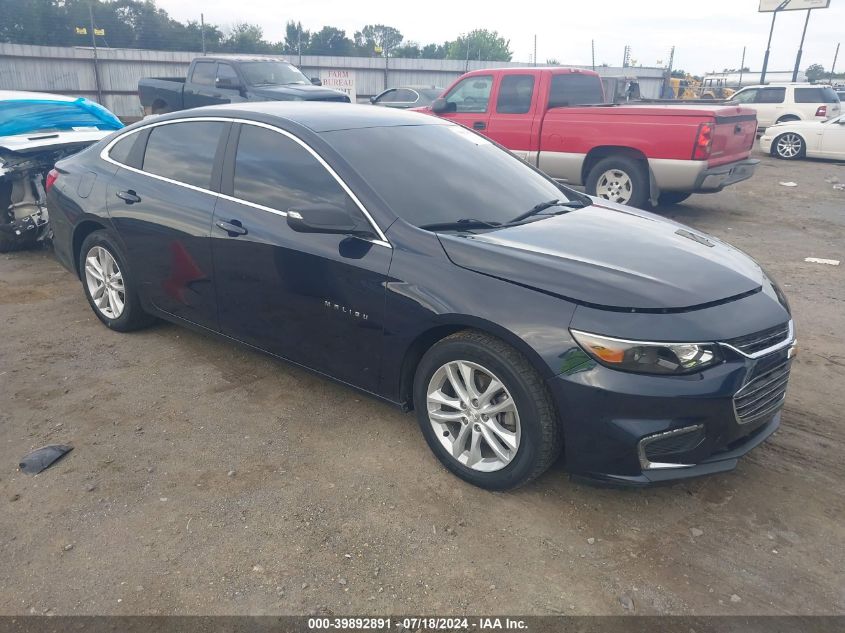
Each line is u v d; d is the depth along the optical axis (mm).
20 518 2861
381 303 3166
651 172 8359
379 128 3922
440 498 3033
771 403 3010
